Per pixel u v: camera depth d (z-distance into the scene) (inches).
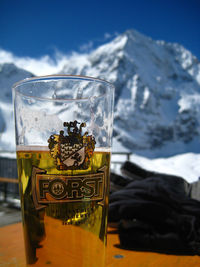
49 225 10.7
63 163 10.9
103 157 12.0
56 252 10.6
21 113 11.8
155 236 20.2
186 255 19.4
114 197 26.2
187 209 24.2
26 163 11.4
